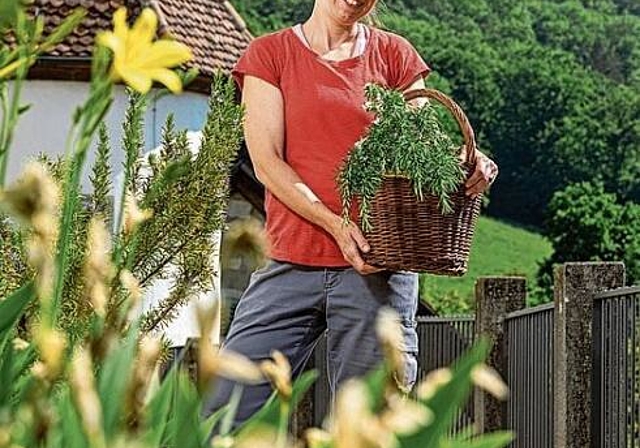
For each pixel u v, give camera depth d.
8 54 1.35
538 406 7.91
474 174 4.07
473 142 4.11
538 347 7.93
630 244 20.91
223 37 19.09
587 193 21.52
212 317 1.12
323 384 9.89
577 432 7.16
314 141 4.20
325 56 4.26
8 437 1.15
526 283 8.55
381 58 4.34
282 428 1.21
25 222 1.26
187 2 18.73
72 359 1.39
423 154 3.99
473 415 8.69
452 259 4.09
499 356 8.51
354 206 4.12
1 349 1.36
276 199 4.27
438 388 1.04
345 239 4.06
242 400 3.72
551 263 21.78
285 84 4.24
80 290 2.01
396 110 4.05
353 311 4.16
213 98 3.92
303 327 4.25
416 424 0.99
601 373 7.13
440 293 26.56
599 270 7.17
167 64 1.27
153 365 1.28
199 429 1.14
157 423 1.39
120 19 1.27
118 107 14.42
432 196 4.00
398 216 4.01
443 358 9.45
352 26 4.30
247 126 4.25
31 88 16.33
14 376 1.38
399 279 4.20
